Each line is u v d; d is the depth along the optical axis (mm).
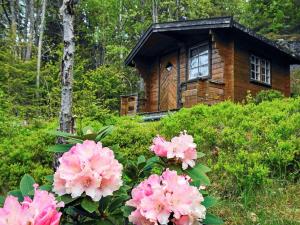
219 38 11250
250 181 3713
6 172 4504
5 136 5863
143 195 1563
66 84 3111
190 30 11711
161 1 27609
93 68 27172
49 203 1342
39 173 4324
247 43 12297
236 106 6590
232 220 3258
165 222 1478
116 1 27125
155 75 14562
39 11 27672
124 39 27516
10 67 15453
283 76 14656
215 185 4035
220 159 4312
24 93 15484
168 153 1983
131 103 13672
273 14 23047
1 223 1230
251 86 12211
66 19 3191
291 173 4078
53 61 20828
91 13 27828
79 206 1680
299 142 4484
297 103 6156
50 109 10711
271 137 4699
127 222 1805
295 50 20953
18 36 22188
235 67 11562
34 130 6453
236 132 5102
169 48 13711
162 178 1632
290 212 3316
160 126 6164
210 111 6414
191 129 5730
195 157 2033
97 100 10484
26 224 1243
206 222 1681
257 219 3193
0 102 8273
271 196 3602
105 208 1717
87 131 2133
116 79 16156
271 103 6730
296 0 22984
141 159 2180
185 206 1506
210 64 11883
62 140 2996
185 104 10523
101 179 1508
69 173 1516
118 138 5023
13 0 25125
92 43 26891
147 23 26125
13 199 1287
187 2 26281
